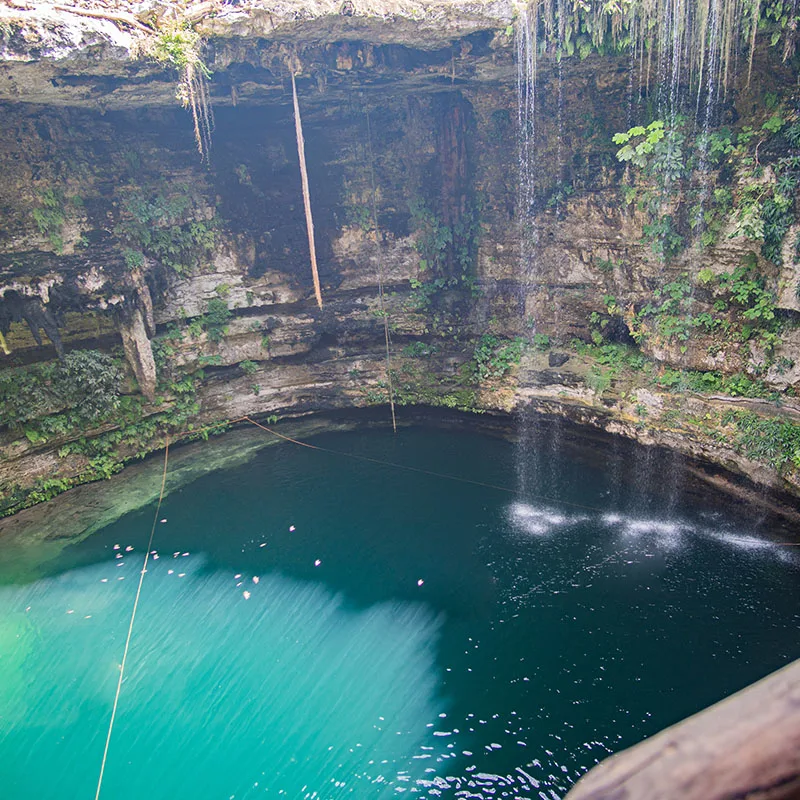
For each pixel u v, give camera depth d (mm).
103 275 22156
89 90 18031
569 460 23578
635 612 16625
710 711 1134
